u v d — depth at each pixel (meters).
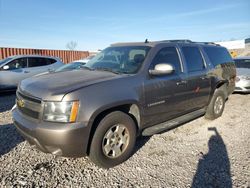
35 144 3.14
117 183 3.08
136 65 3.93
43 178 3.15
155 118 4.07
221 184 3.09
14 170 3.32
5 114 6.12
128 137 3.57
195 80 4.84
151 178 3.21
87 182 3.09
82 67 4.46
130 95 3.49
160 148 4.14
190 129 5.14
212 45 5.96
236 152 4.01
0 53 15.20
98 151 3.23
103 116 3.29
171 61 4.43
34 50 17.28
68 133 2.89
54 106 2.94
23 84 3.62
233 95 9.09
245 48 29.58
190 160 3.72
